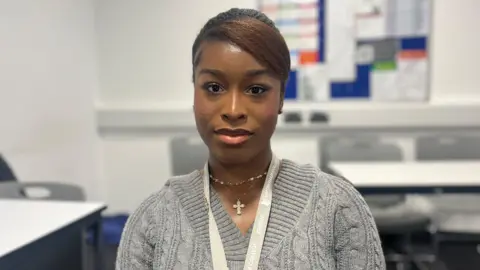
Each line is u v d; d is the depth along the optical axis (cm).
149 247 70
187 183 72
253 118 61
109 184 354
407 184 200
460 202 289
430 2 310
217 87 62
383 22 316
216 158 65
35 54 262
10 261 110
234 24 60
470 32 311
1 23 232
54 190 194
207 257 65
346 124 324
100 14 344
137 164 350
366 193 201
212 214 68
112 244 244
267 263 63
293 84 330
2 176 213
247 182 67
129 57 346
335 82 327
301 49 326
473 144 284
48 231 127
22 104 251
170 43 340
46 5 273
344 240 66
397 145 293
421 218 221
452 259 282
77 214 146
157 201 72
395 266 259
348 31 321
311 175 69
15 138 245
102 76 349
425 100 320
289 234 65
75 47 312
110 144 351
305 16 323
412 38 315
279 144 333
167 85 345
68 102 302
